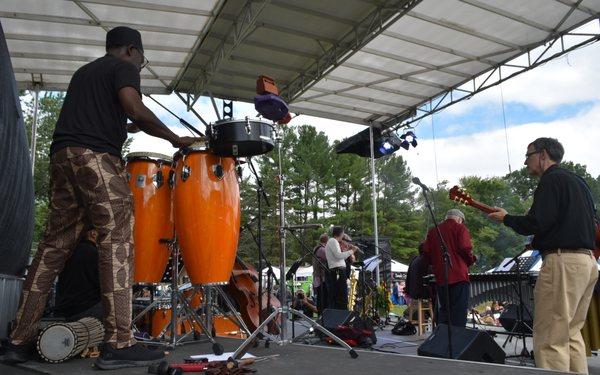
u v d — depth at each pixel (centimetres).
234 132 262
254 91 962
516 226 286
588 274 267
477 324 812
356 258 933
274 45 805
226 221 270
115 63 229
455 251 465
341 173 3688
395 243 3612
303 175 3497
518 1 699
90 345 241
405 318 837
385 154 1104
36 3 638
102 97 224
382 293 901
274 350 254
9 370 215
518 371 184
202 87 882
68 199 230
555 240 269
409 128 1078
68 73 828
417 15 723
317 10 712
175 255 299
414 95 995
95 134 220
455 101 969
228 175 279
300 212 3500
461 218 480
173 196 277
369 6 704
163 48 784
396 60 851
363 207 3647
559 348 266
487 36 787
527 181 4481
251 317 476
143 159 294
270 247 1833
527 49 823
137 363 208
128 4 654
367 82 932
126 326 213
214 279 267
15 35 705
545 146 297
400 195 4262
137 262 284
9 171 286
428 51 826
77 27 699
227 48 773
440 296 475
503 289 541
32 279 229
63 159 219
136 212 285
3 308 306
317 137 3781
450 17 732
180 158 278
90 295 306
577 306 280
